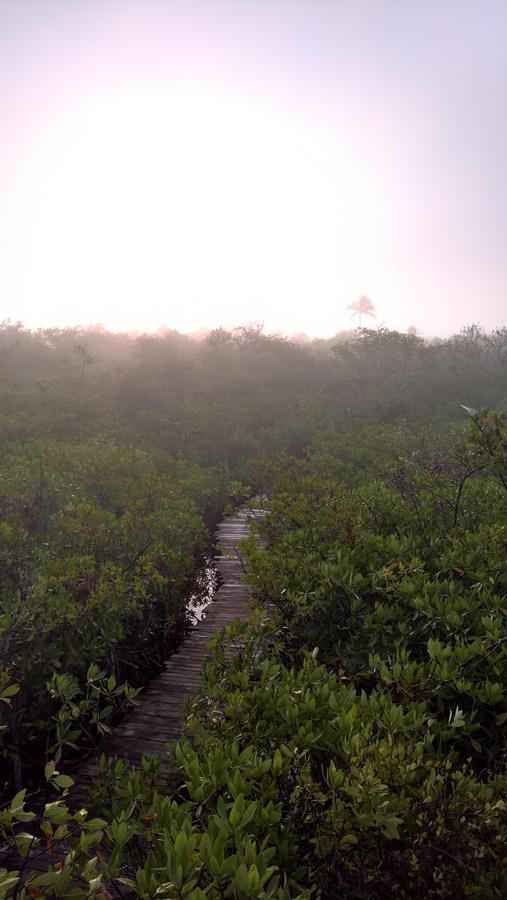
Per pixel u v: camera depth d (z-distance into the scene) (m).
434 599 3.91
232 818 1.99
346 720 2.54
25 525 7.64
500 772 2.62
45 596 4.64
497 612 3.65
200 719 3.06
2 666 3.64
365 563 4.94
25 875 2.98
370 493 6.88
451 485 7.00
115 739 4.55
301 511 6.38
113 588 5.32
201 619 7.19
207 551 10.17
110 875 2.01
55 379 20.98
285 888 1.78
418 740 2.65
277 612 4.39
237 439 18.02
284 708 2.75
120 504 9.38
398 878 1.98
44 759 4.30
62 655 4.83
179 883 1.71
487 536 5.12
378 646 3.88
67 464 10.59
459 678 3.05
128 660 5.82
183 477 13.26
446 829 1.99
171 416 19.23
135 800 2.50
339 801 2.07
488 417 4.56
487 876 1.92
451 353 25.92
